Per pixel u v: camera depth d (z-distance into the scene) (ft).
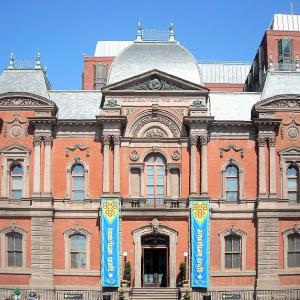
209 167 215.10
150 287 208.64
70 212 212.43
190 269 207.41
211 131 216.95
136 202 211.61
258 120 213.25
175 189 214.69
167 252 211.61
